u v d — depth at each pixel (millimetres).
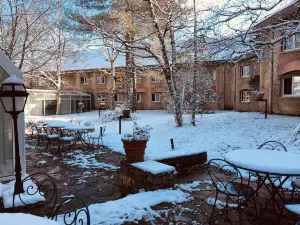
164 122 15312
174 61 12438
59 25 14078
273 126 10805
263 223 3525
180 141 9664
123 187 5395
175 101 12820
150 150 8742
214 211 3883
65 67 32812
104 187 5398
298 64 14211
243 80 21422
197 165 6684
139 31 13422
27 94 3922
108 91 31406
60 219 3557
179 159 6301
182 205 4105
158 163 5195
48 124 11312
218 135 9961
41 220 2012
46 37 14852
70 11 13680
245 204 4098
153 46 14344
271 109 16391
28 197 3854
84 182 5711
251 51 9180
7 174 4906
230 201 4250
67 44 16016
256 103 19688
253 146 8023
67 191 5141
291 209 2928
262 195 4508
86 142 10562
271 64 16141
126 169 5418
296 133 7906
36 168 6875
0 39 12992
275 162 3416
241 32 8516
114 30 12688
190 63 13594
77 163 7414
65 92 28344
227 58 9648
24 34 13578
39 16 12922
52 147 9859
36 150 9305
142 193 4535
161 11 11508
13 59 13750
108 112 18969
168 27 11680
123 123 16359
